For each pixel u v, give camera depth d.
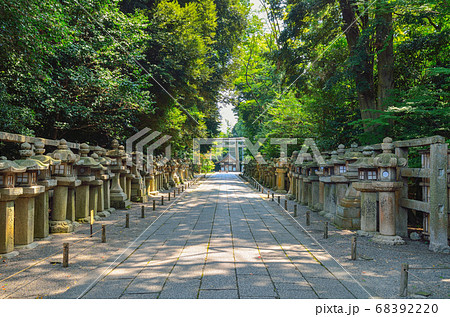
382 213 7.93
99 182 11.11
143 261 6.34
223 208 14.41
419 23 12.00
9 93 11.55
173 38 19.36
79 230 9.31
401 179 8.57
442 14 10.92
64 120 13.91
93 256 6.68
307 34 16.92
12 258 6.48
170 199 18.12
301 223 10.59
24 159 7.45
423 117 11.23
